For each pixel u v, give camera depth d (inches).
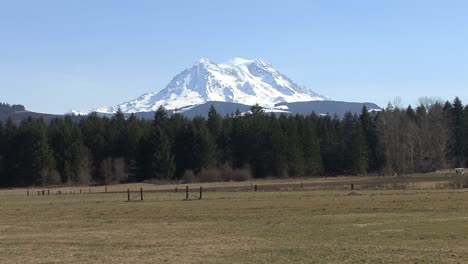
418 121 5354.3
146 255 867.4
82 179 4702.3
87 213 1646.2
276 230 1154.7
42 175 4547.2
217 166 4968.0
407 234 1024.9
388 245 909.2
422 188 2378.2
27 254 896.9
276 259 805.9
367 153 5246.1
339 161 5295.3
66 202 2170.3
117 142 5137.8
